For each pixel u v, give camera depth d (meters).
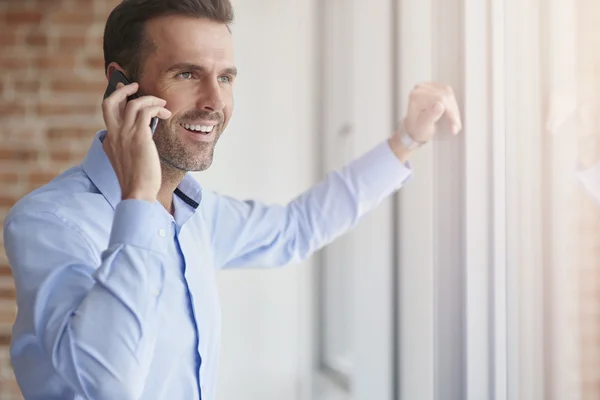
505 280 1.09
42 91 2.61
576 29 0.93
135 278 0.93
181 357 1.19
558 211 0.96
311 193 1.53
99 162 1.14
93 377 0.89
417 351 1.38
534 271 1.01
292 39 2.15
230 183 2.12
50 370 1.00
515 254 1.05
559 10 0.95
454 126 1.15
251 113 2.13
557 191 0.96
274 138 2.14
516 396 1.04
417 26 1.44
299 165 2.14
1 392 2.58
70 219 1.04
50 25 2.61
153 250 0.96
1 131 2.60
